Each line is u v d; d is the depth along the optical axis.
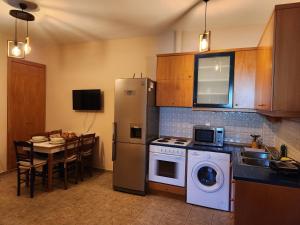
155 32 3.74
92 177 3.97
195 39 3.61
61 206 2.85
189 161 3.00
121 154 3.36
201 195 2.94
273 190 1.72
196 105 3.22
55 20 3.27
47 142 3.47
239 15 2.96
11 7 2.83
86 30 3.71
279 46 1.64
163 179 3.19
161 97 3.45
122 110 3.33
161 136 3.80
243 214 1.79
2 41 3.90
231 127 3.38
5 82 3.98
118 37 4.07
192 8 2.77
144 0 2.58
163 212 2.77
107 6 2.77
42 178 3.62
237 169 2.01
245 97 2.96
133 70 4.06
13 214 2.62
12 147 4.12
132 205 2.94
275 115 1.67
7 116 4.03
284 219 1.71
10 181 3.65
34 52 4.52
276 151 2.71
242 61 2.96
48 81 4.81
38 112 4.67
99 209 2.81
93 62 4.38
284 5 1.62
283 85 1.64
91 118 4.43
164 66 3.42
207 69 3.21
